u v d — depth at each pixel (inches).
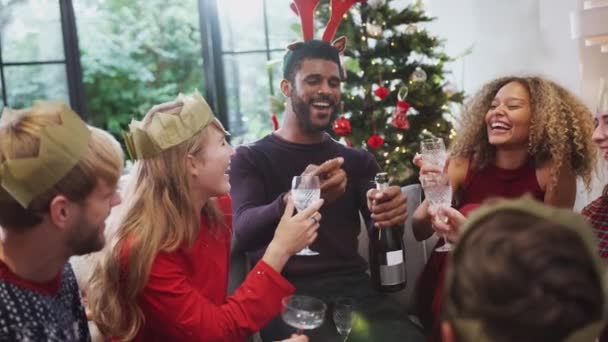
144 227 42.0
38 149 31.8
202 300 43.7
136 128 43.4
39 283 35.9
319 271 63.9
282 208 56.7
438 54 116.3
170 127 43.1
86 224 35.1
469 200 67.4
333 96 66.6
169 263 42.9
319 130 67.1
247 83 155.9
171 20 185.0
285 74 68.3
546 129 62.0
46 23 139.5
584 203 105.8
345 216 67.4
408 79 112.3
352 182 68.5
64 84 143.9
